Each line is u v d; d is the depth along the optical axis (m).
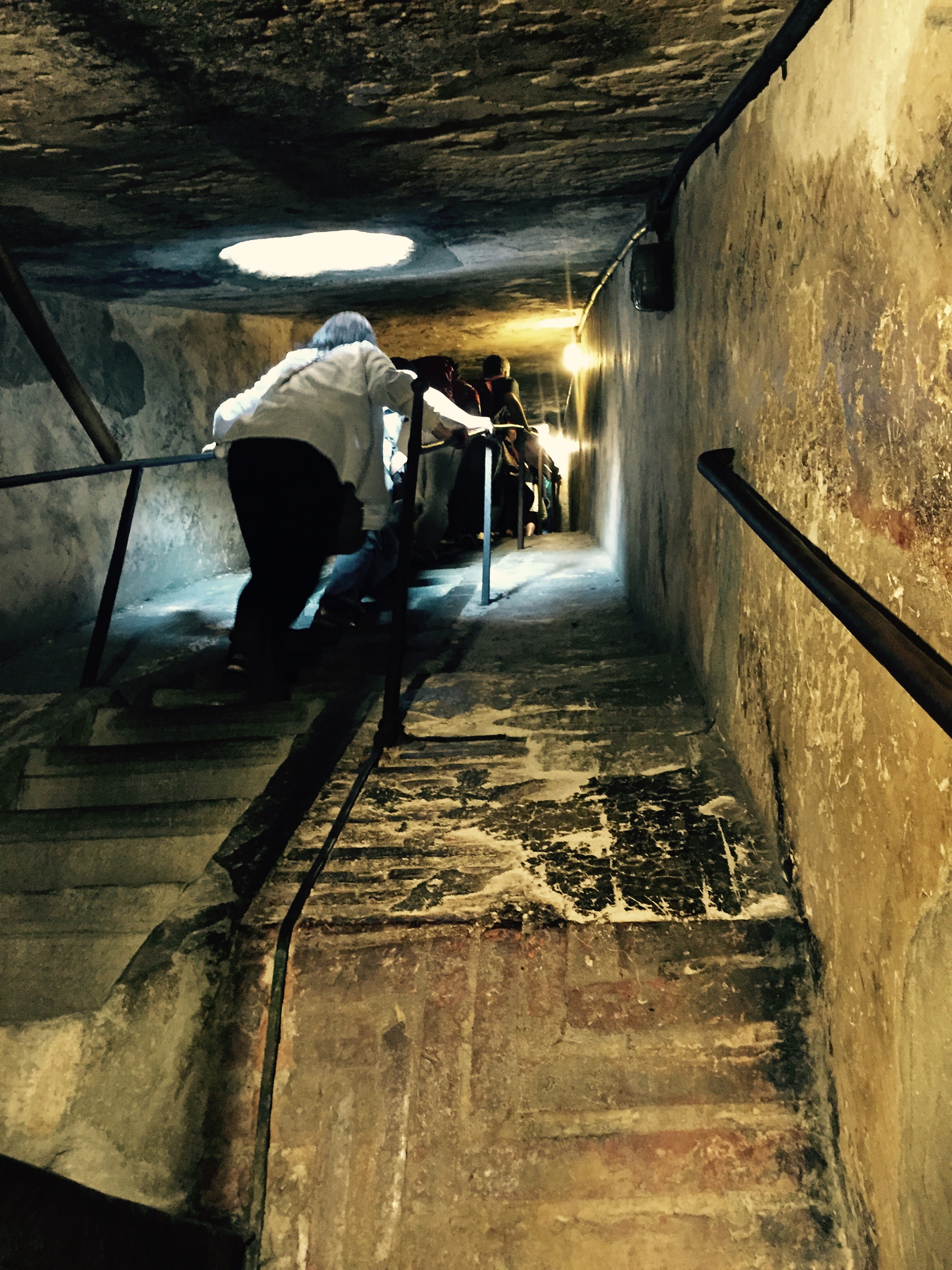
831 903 1.57
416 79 1.99
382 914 1.81
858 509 1.37
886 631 1.10
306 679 3.46
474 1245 1.47
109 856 2.41
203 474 5.76
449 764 2.47
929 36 1.08
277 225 3.30
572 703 2.79
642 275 3.00
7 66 1.85
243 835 2.24
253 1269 1.47
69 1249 1.16
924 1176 1.19
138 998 1.78
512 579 5.32
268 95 2.05
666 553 3.31
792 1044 1.62
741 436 2.11
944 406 1.06
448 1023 1.65
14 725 2.91
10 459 4.04
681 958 1.71
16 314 2.40
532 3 1.65
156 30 1.71
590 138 2.45
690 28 1.75
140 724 3.02
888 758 1.30
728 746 2.39
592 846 2.02
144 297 4.77
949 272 1.04
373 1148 1.55
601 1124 1.56
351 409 3.29
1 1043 1.77
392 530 4.89
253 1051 1.67
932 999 1.16
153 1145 1.62
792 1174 1.52
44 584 4.21
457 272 4.59
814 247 1.55
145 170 2.55
